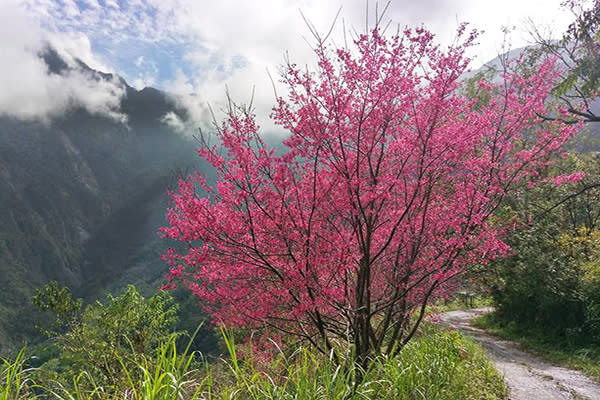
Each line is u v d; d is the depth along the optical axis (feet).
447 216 15.47
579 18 32.58
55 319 35.04
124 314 36.55
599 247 43.62
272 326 14.43
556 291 41.50
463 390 16.85
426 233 15.24
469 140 13.91
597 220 58.59
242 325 14.58
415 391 13.24
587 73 33.40
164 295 41.11
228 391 10.29
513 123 15.78
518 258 43.78
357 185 12.94
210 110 12.73
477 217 14.88
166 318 40.55
